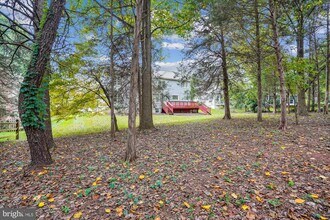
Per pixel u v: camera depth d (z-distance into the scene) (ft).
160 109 98.94
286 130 27.50
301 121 36.17
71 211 11.07
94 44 35.06
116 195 12.48
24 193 13.39
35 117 17.92
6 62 36.76
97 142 30.91
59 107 38.75
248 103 88.58
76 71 34.42
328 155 16.52
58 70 30.81
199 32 44.21
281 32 34.32
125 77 39.11
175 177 14.53
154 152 21.58
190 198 11.75
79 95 39.63
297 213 9.89
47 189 13.74
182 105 95.61
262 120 43.32
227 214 10.16
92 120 61.77
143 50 37.88
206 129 36.22
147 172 15.74
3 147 30.32
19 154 24.66
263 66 42.63
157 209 10.89
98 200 12.05
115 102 42.04
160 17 40.32
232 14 29.86
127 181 14.29
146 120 38.96
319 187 11.94
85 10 31.71
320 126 28.81
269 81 48.62
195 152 20.65
